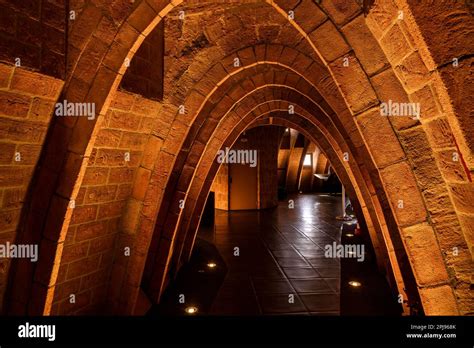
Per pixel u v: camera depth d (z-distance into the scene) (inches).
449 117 63.5
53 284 132.3
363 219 357.1
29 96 113.1
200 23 202.7
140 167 200.7
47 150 128.4
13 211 127.7
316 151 1056.8
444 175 84.8
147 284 234.8
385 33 82.1
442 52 62.1
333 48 95.3
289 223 541.0
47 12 114.2
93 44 124.3
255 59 205.8
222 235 452.8
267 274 291.1
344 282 267.4
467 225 82.7
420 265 89.4
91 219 174.6
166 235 243.9
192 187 321.1
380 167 92.9
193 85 204.4
